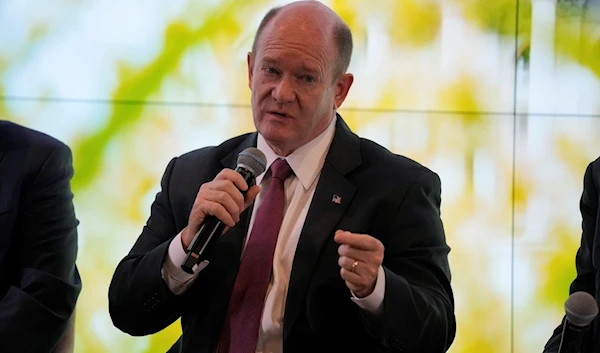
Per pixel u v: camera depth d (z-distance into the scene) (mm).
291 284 4957
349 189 5219
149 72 8289
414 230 5133
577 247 8406
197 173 5543
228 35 8312
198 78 8305
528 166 8383
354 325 5086
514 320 8375
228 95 8312
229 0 8305
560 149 8391
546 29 8383
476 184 8359
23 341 5742
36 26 8219
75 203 8188
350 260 4480
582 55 8391
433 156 8344
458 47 8359
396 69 8328
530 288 8391
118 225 8203
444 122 8336
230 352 4988
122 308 5203
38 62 8211
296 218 5203
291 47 4973
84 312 8188
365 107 8320
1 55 8195
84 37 8250
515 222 8375
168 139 8281
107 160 8234
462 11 8352
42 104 8203
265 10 8305
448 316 5066
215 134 8305
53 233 6129
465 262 8344
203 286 5199
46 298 5953
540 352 8367
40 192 6121
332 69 5141
